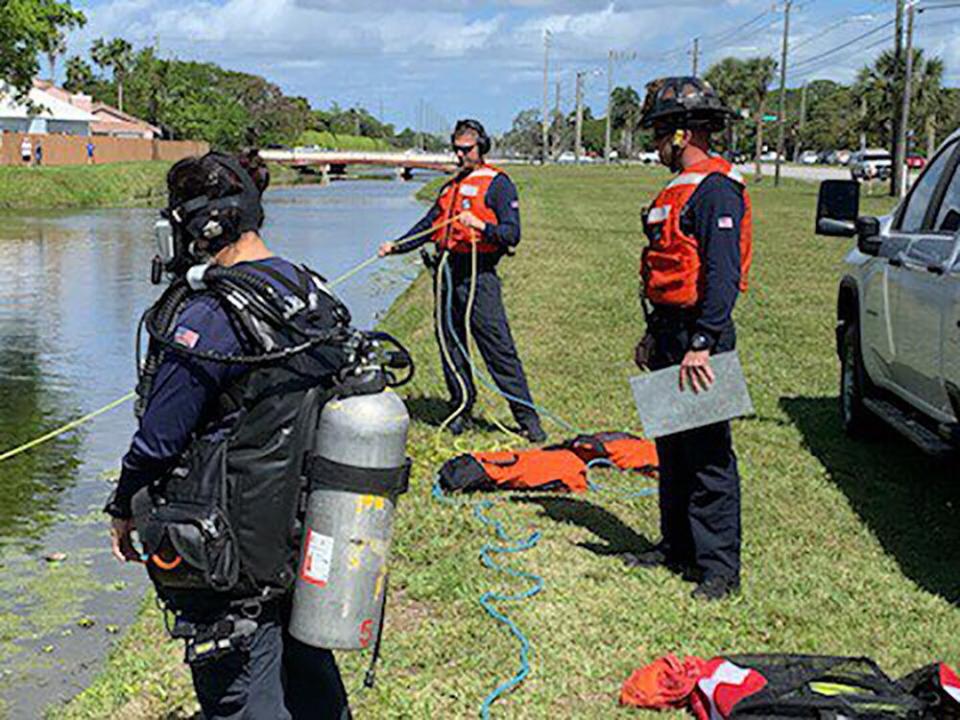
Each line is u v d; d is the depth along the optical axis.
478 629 4.92
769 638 4.86
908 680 4.11
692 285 5.00
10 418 10.30
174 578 2.90
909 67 45.16
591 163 119.75
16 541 7.06
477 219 7.63
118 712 4.38
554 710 4.28
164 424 2.89
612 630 4.93
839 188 8.05
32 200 46.62
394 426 2.96
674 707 4.25
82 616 5.88
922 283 6.64
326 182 81.31
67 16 53.16
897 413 7.23
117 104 115.50
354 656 4.68
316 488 2.95
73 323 15.84
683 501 5.52
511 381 7.95
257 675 3.06
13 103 62.31
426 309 14.15
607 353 11.23
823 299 15.81
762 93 74.00
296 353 2.89
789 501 6.77
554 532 6.14
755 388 9.85
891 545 6.09
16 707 4.85
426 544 5.97
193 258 3.09
